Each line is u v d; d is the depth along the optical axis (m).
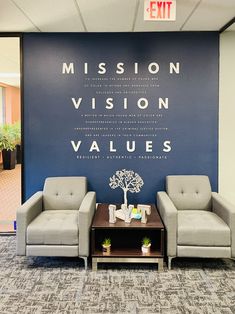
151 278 2.89
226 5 2.99
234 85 3.88
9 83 9.62
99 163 3.98
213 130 3.91
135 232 3.58
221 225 3.05
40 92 3.92
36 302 2.49
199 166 3.95
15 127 8.83
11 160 8.93
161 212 3.39
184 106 3.90
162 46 3.85
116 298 2.55
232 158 3.93
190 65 3.86
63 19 3.38
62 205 3.68
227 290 2.68
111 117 3.94
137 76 3.89
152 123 3.93
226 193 3.95
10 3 2.94
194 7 3.04
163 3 2.77
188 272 3.02
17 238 3.04
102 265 3.17
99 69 3.89
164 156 3.96
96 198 4.00
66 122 3.95
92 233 3.05
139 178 3.86
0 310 2.39
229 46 3.84
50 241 3.03
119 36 3.86
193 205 3.67
